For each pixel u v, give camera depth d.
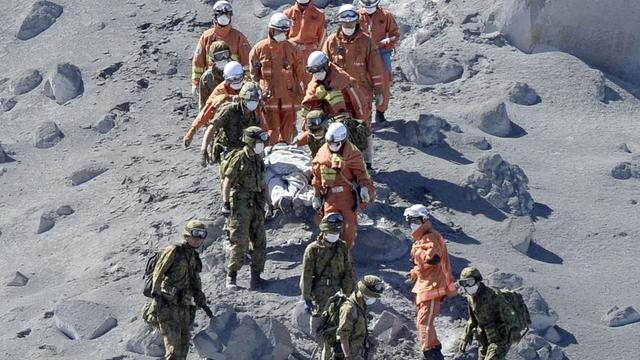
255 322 39.28
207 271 43.94
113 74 63.62
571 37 65.69
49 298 44.81
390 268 44.28
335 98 45.97
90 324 42.00
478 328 38.16
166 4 69.62
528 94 62.09
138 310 42.62
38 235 51.41
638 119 62.09
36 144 59.16
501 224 49.00
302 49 54.53
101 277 45.44
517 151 56.88
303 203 45.59
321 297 38.81
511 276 44.16
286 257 44.53
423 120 55.06
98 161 55.69
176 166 53.56
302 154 47.69
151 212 49.62
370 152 49.62
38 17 68.94
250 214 41.94
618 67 65.50
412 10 68.75
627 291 46.34
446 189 50.62
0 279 48.38
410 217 40.12
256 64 49.66
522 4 65.69
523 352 40.72
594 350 42.56
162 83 62.56
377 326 40.94
